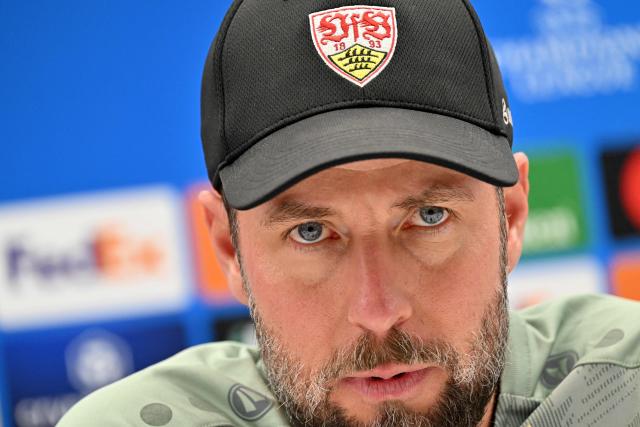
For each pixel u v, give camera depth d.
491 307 3.55
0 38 8.08
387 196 3.31
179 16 8.15
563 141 8.21
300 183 3.34
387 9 3.54
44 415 8.19
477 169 3.30
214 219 4.05
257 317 3.62
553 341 4.24
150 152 8.16
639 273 8.22
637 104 8.22
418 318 3.39
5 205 8.12
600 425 3.92
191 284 8.17
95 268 8.16
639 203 8.20
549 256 8.21
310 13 3.55
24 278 8.16
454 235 3.41
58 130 8.13
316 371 3.46
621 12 8.20
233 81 3.61
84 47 8.12
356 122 3.35
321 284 3.44
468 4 3.68
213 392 4.03
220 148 3.63
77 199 8.14
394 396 3.41
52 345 8.17
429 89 3.46
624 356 4.02
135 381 4.08
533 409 4.00
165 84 8.15
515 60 8.20
